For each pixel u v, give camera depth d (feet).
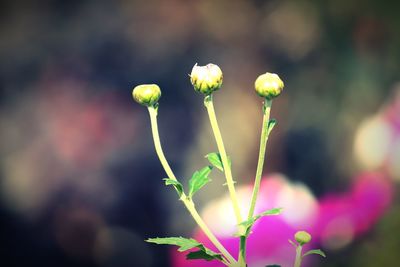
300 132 8.05
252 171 8.27
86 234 8.07
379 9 8.03
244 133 8.49
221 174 8.01
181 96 8.66
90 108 8.60
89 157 8.37
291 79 8.46
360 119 7.73
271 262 5.64
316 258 5.74
